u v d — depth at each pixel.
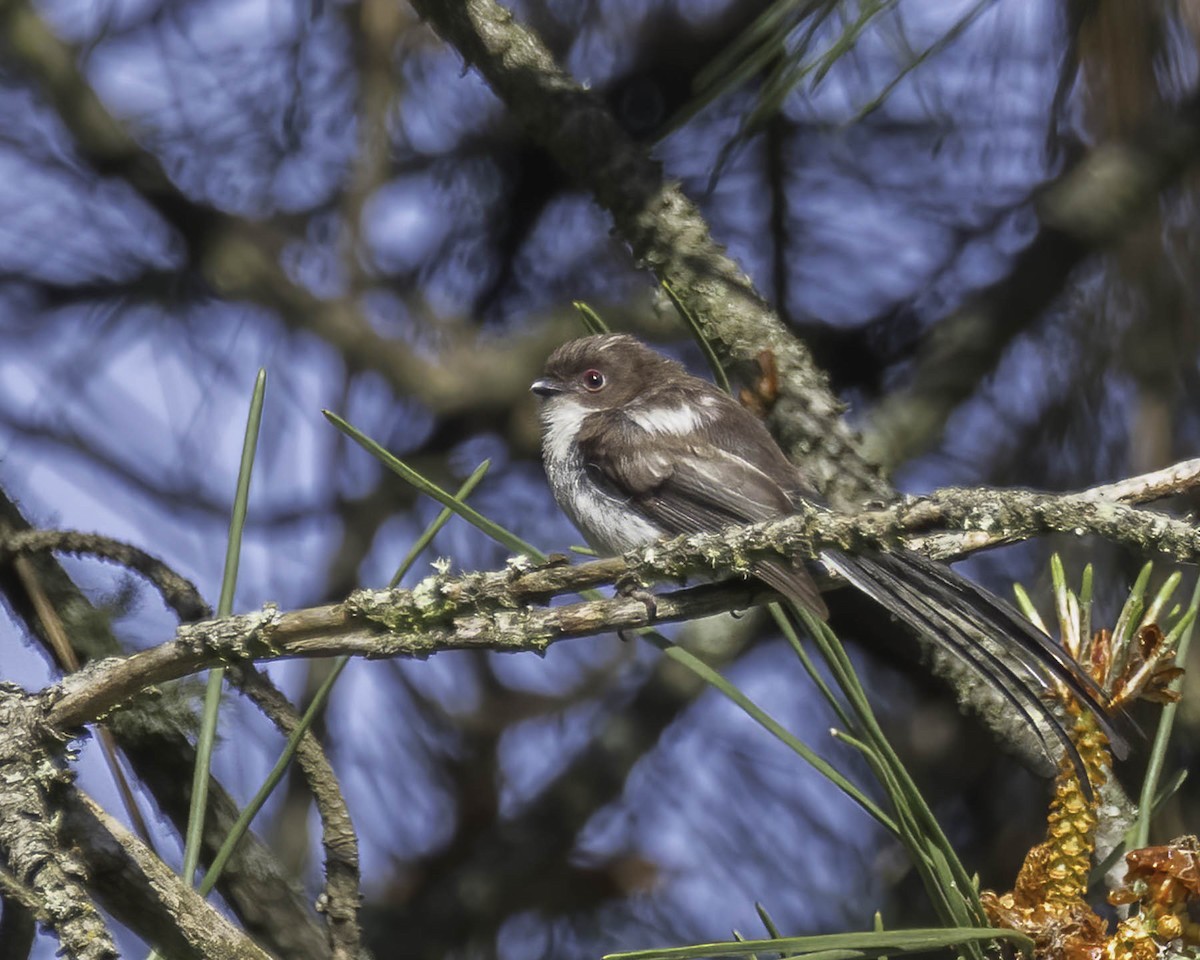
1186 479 4.98
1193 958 4.03
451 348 10.49
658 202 7.65
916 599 5.89
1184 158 8.00
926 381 9.65
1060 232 8.96
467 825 9.41
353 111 10.25
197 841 4.59
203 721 4.76
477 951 8.93
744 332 7.40
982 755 9.04
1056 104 7.36
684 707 9.70
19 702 4.45
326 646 4.62
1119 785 5.14
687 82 10.31
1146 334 7.61
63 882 4.00
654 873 9.13
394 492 9.96
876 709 9.24
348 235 9.92
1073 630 4.53
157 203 10.30
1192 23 6.91
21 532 5.56
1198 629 7.70
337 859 5.09
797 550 4.77
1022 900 4.26
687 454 9.23
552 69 7.95
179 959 4.47
